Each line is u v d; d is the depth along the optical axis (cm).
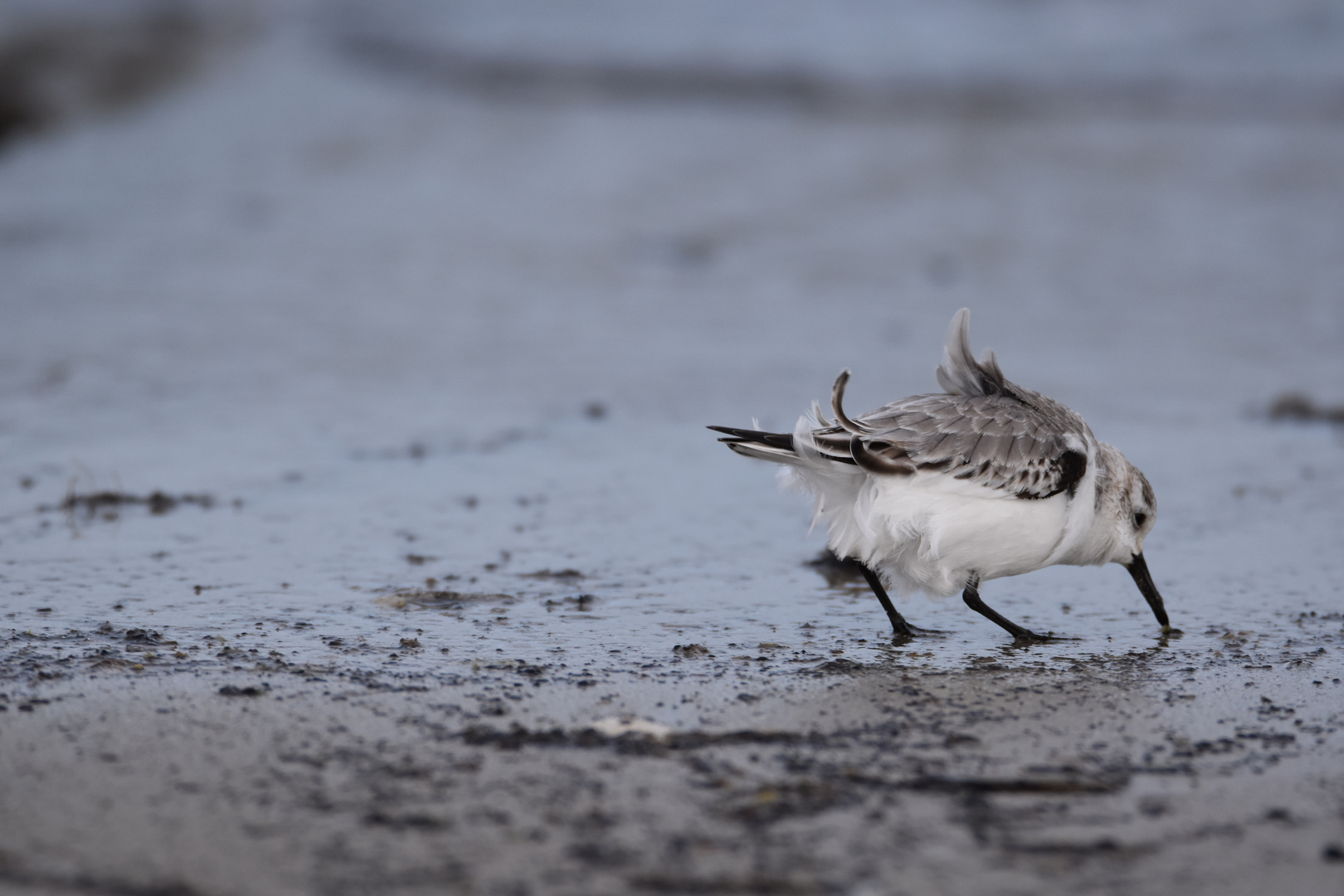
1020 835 558
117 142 3394
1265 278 2211
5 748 636
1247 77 3981
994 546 884
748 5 5288
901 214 2692
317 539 1075
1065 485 891
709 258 2389
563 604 930
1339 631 886
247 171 3097
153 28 5662
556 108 3900
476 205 2791
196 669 762
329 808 575
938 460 866
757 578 1013
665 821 566
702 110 3853
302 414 1491
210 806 575
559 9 5553
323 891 505
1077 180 2952
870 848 544
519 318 2000
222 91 4144
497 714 698
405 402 1552
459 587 962
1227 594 980
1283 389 1634
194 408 1504
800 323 1984
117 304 2030
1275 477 1295
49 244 2441
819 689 759
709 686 757
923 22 4831
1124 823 572
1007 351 1823
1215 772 630
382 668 773
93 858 529
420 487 1237
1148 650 858
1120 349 1830
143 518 1123
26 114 3716
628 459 1349
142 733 658
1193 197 2773
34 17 5859
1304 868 531
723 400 1578
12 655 778
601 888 509
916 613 952
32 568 984
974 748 660
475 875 517
